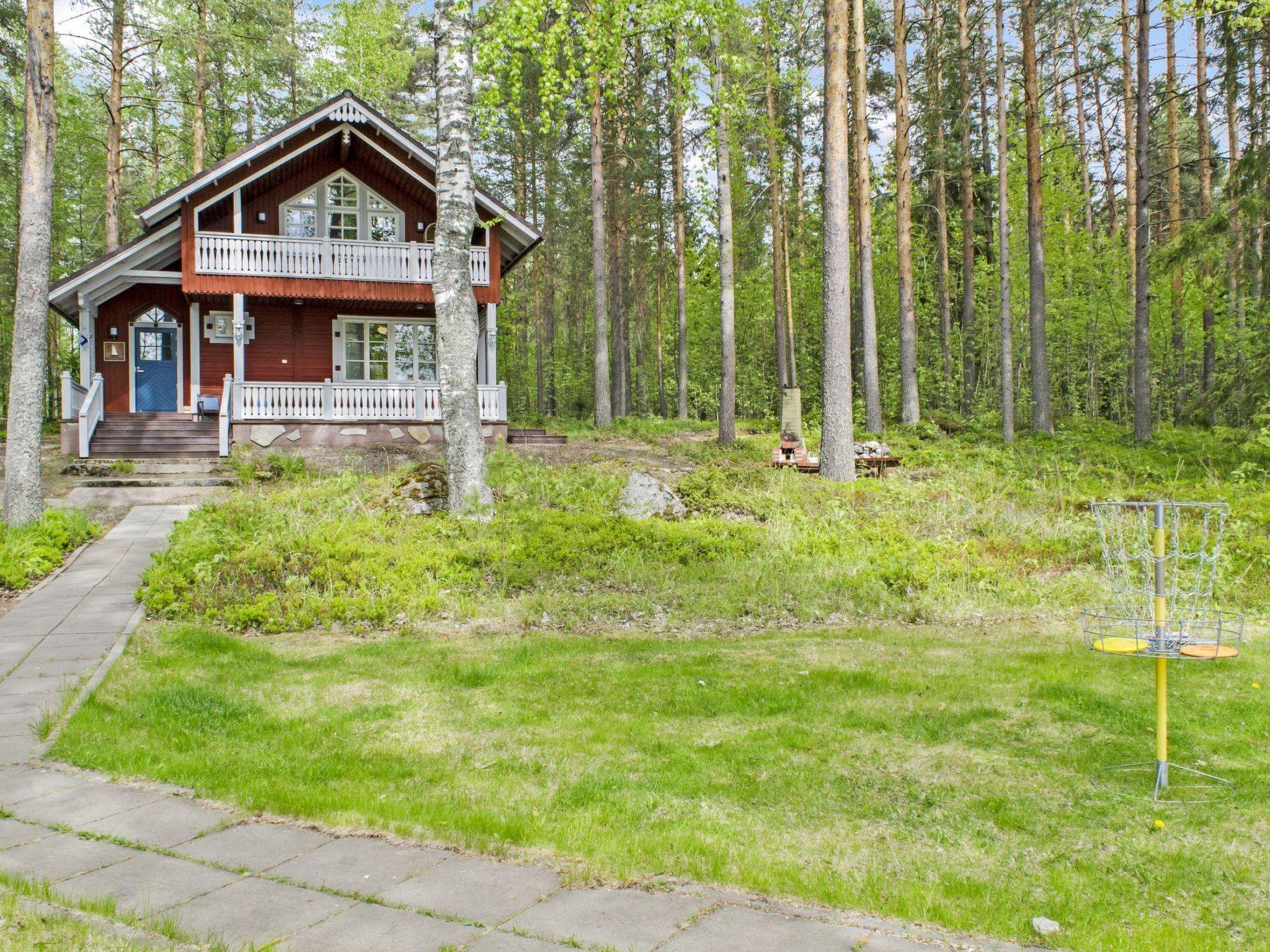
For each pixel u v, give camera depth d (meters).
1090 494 14.47
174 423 19.00
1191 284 27.55
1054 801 4.33
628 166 29.42
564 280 44.19
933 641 7.82
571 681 6.52
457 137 12.13
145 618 8.48
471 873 3.54
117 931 3.00
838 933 3.04
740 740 5.24
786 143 27.94
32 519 11.87
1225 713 5.66
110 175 23.27
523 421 26.83
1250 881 3.50
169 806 4.31
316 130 19.08
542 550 10.38
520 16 11.59
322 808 4.21
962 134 27.97
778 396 36.41
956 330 34.84
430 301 19.97
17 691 6.20
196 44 24.09
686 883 3.46
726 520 13.03
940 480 15.60
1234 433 18.52
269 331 21.20
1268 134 19.22
